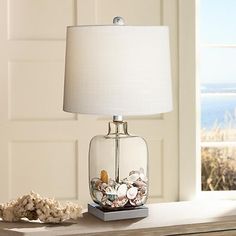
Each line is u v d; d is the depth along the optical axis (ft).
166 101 9.75
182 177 16.11
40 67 15.70
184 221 9.82
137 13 15.85
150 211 10.28
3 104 15.62
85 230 9.34
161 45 9.66
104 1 15.78
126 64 9.43
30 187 15.85
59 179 15.93
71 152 15.92
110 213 9.75
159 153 16.11
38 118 15.78
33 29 15.65
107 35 9.41
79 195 15.97
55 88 15.76
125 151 9.85
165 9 15.84
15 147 15.76
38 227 9.44
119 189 9.77
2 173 15.72
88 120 15.83
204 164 18.81
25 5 15.60
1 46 15.56
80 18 15.67
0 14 15.52
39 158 15.83
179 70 15.93
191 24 15.85
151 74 9.55
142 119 15.97
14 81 15.65
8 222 9.75
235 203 10.88
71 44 9.67
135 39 9.45
